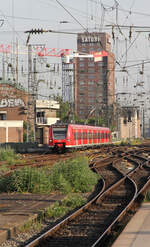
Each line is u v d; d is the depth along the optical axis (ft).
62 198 159.74
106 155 472.44
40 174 190.19
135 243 91.97
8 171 267.39
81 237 104.01
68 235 106.52
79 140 524.93
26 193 176.96
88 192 191.11
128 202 154.92
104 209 143.02
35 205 143.33
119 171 276.00
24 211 130.52
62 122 512.63
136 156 462.19
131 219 121.60
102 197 168.04
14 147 552.82
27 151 575.79
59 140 480.23
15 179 183.52
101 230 111.24
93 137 606.96
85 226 116.57
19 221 114.52
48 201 152.46
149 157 471.62
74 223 120.78
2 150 408.26
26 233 109.60
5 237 100.73
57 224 112.88
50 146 484.74
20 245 97.96
